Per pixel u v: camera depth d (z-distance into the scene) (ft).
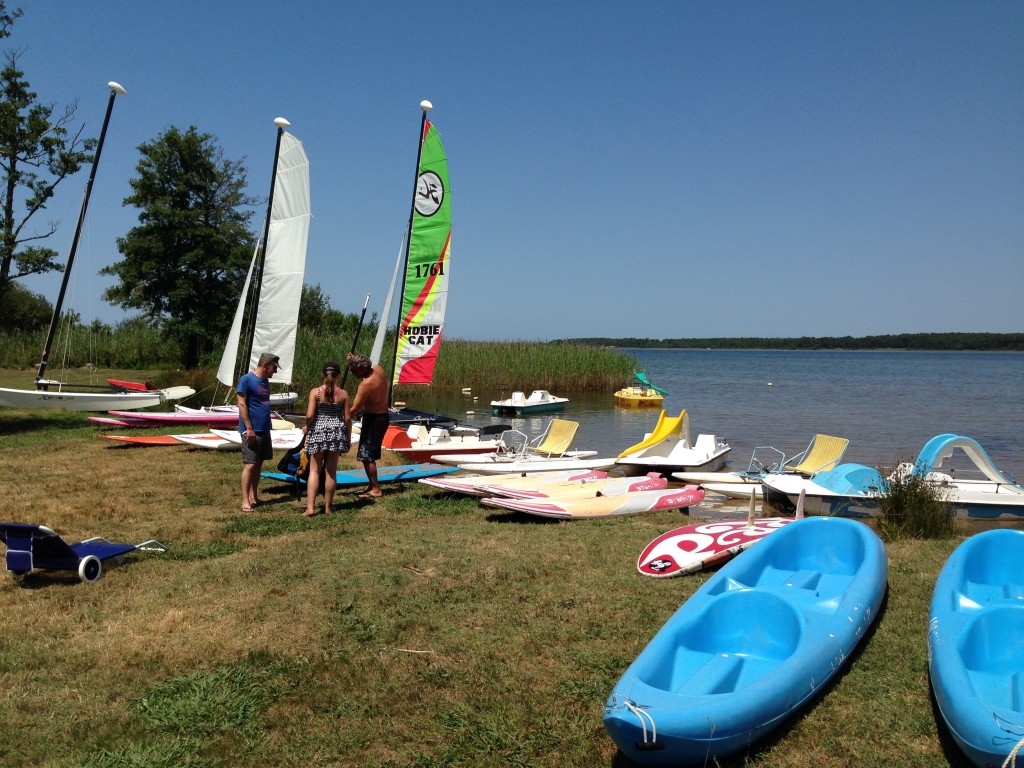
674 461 43.70
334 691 13.44
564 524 26.18
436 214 46.70
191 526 24.61
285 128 49.93
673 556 20.62
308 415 26.48
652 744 10.68
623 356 119.55
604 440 63.21
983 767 10.53
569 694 13.35
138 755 11.32
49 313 159.33
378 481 32.01
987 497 31.81
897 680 14.02
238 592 18.20
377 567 20.30
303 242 50.98
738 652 14.90
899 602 18.07
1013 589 17.74
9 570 18.49
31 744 11.61
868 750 11.71
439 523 26.02
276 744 11.80
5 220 64.64
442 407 89.97
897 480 28.40
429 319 47.70
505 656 14.87
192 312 97.86
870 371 242.17
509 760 11.47
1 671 13.93
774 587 17.66
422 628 16.29
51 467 35.35
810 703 13.20
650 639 15.65
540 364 112.06
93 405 52.80
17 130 63.16
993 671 13.91
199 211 95.71
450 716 12.64
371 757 11.51
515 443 43.57
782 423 77.66
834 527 20.25
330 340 84.94
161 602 17.47
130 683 13.64
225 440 42.11
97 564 19.04
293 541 23.06
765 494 34.55
